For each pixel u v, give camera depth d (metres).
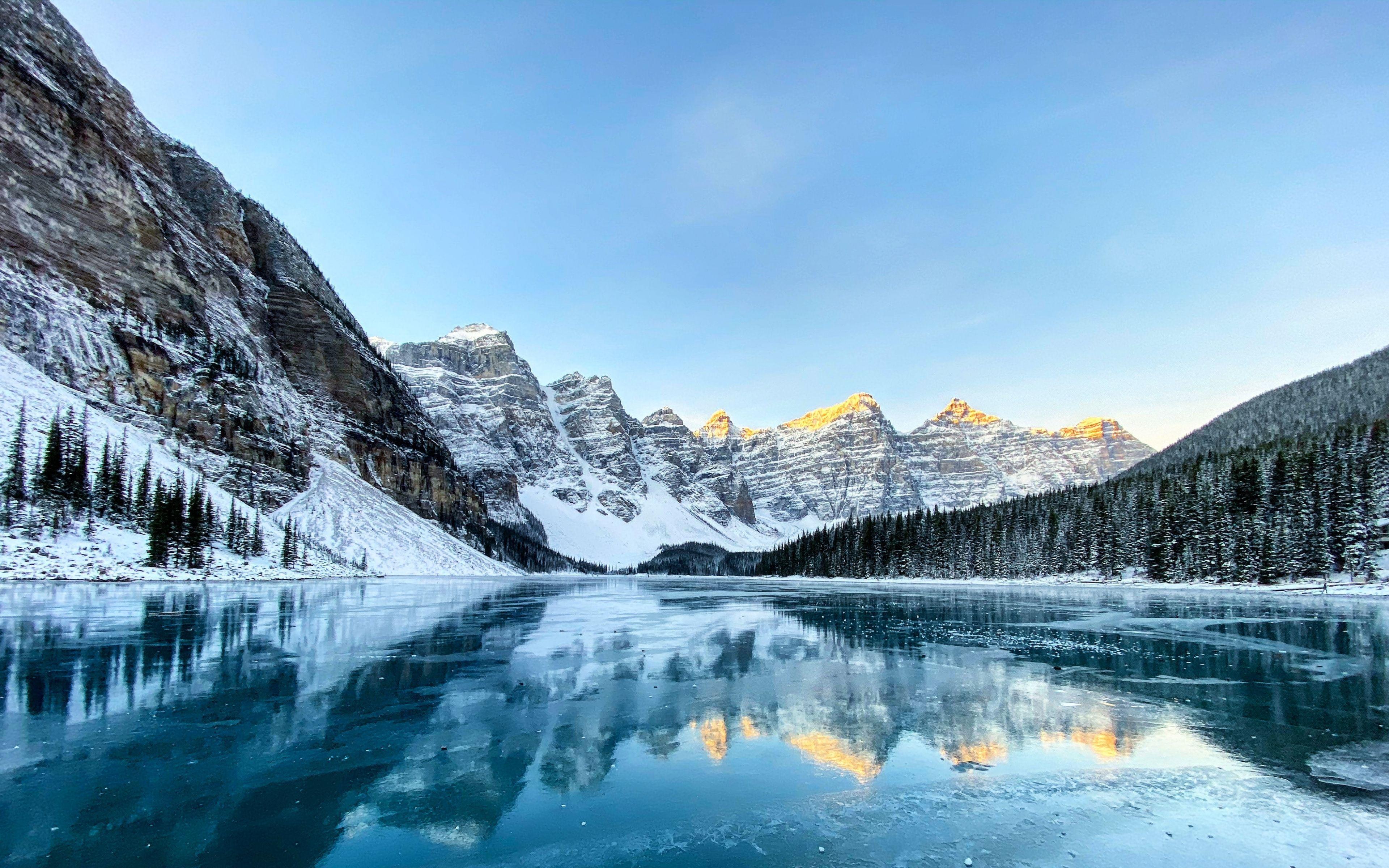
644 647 25.55
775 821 9.33
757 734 13.54
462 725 13.90
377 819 9.13
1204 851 8.49
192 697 15.57
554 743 12.84
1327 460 80.06
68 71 83.38
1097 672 20.41
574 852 8.23
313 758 11.63
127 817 8.98
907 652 24.64
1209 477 96.56
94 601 33.69
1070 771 11.48
